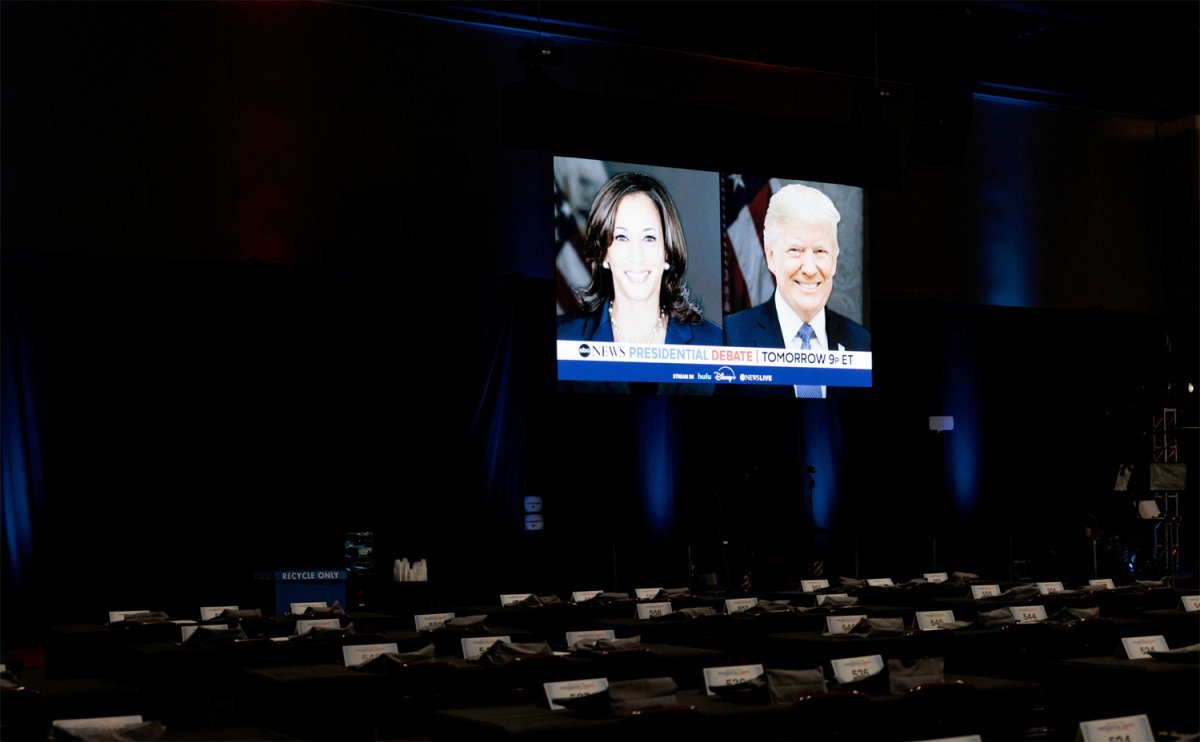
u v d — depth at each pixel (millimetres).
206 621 9266
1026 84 16578
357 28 13312
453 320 13641
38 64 11828
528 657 6328
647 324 13406
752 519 14727
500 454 13727
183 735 5297
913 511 15875
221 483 12609
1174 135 17609
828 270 14398
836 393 14344
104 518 12078
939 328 16188
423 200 13492
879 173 11914
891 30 14711
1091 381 16859
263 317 12836
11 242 11586
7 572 11602
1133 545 15453
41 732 5371
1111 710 6195
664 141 11164
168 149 12328
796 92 15617
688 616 9281
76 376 12008
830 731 5027
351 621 8891
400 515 13375
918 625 8109
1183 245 17562
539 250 14086
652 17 14234
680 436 14836
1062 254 17016
